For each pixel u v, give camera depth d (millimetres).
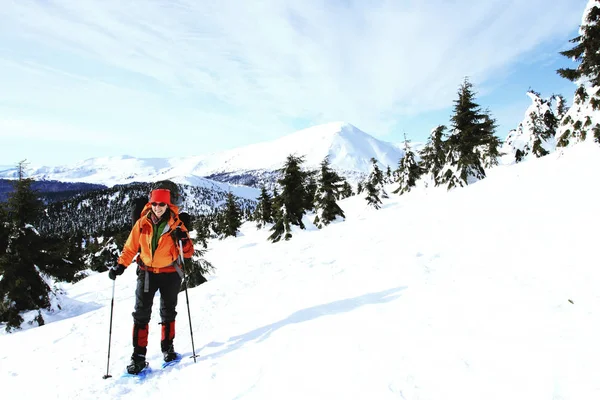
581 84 12523
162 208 3812
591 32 11586
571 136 12789
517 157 31406
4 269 15766
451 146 25609
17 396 3578
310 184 34906
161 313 3980
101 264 41000
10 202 16234
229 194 50969
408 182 41875
